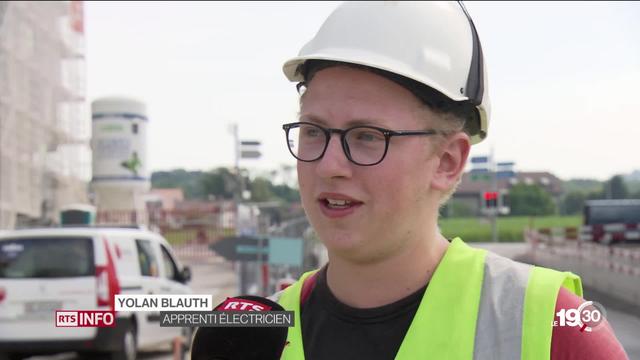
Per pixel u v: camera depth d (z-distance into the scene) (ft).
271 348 5.02
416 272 4.83
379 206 4.58
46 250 26.16
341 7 4.95
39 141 79.77
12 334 25.41
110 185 93.50
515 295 4.57
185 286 32.04
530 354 4.33
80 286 25.67
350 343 4.80
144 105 96.07
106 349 25.29
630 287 17.74
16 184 73.36
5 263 26.04
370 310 4.80
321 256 49.37
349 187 4.58
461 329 4.55
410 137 4.60
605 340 4.38
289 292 5.42
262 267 38.34
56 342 25.22
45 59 80.94
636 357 8.25
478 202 177.68
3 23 71.20
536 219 149.69
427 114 4.66
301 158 4.79
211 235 99.45
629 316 10.77
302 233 51.93
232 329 5.06
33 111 78.64
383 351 4.69
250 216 50.19
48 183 82.33
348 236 4.64
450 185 4.88
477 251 4.95
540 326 4.38
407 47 4.69
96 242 26.27
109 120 94.17
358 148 4.60
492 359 4.40
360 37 4.72
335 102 4.63
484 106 4.99
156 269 29.53
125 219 94.07
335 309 4.93
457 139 4.86
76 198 90.02
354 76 4.62
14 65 73.10
